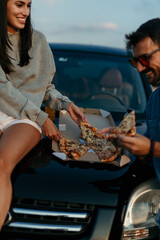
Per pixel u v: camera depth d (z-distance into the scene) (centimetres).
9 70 222
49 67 238
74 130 237
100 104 311
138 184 191
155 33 172
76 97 319
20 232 183
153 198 193
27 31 223
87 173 195
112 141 175
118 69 339
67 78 333
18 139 196
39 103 232
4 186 175
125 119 176
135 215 188
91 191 185
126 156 203
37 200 183
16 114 210
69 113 237
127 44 183
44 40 240
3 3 210
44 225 182
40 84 234
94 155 207
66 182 187
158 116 188
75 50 357
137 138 167
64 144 212
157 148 168
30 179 188
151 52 174
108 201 184
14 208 183
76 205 183
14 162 188
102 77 333
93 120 245
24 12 212
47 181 187
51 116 254
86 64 342
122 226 184
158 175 189
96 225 183
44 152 213
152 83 184
